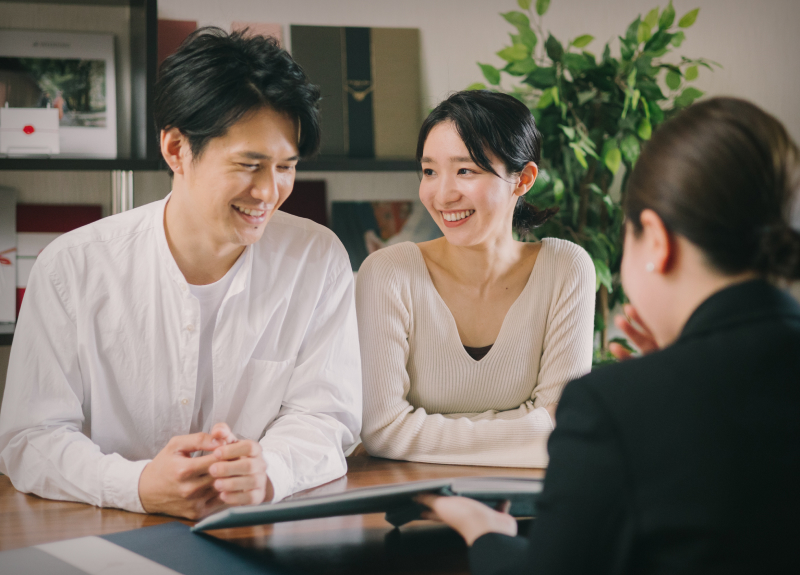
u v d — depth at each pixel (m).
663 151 0.65
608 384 0.61
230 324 1.23
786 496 0.55
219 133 0.99
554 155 2.39
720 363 0.59
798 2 2.78
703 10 2.72
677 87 2.45
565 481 0.59
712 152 0.61
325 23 2.49
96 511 1.02
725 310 0.62
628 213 0.69
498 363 1.48
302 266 1.30
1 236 2.26
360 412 1.31
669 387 0.58
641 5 2.67
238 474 0.96
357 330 1.37
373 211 2.54
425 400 1.50
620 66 2.36
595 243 2.35
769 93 2.79
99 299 1.17
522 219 1.62
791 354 0.59
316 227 1.36
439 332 1.48
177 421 1.24
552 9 2.61
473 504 0.80
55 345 1.15
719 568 0.55
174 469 0.97
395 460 1.35
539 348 1.51
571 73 2.36
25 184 2.33
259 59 1.01
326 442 1.17
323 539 0.90
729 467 0.55
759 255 0.61
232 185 1.02
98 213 2.37
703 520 0.55
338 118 2.43
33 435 1.10
